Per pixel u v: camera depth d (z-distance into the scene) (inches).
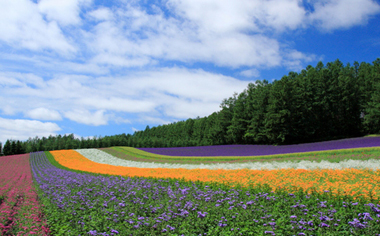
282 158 995.9
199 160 1286.9
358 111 2208.4
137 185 550.9
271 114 2185.0
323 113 2266.2
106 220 315.0
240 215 295.3
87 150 2544.3
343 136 2142.0
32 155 2300.7
